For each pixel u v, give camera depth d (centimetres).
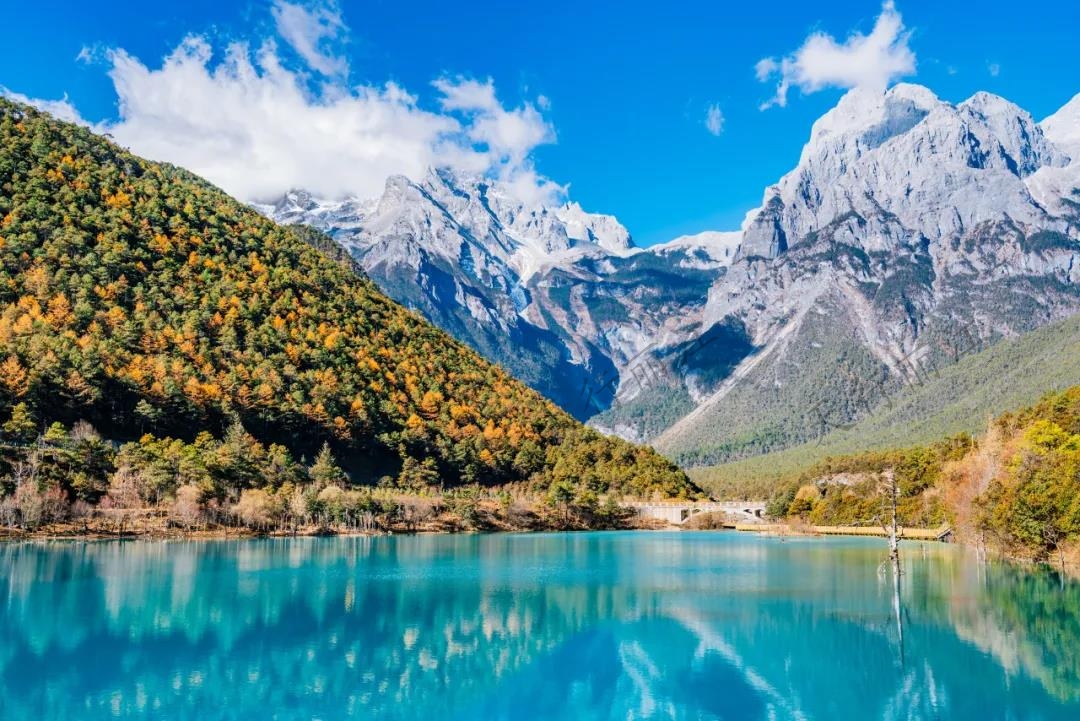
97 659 7150
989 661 7162
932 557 14925
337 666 7181
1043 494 11531
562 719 6012
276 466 19875
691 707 6212
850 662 7219
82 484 15725
